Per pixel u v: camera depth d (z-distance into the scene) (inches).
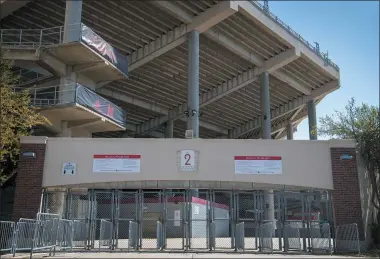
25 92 794.8
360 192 714.2
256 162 720.3
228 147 727.1
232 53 1558.8
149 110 1888.5
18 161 738.2
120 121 1270.9
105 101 1192.8
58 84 1191.6
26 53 1091.3
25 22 1296.8
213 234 653.9
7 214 1045.2
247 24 1409.9
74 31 1076.5
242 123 2268.7
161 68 1581.0
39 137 732.7
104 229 683.4
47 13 1253.1
